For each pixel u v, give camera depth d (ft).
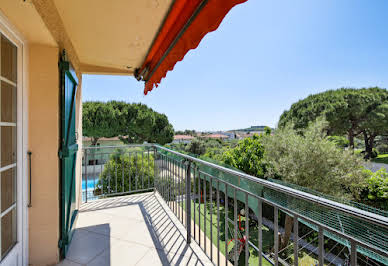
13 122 4.54
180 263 5.89
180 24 4.82
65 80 5.85
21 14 3.92
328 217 3.60
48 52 5.32
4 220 4.20
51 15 4.81
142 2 5.04
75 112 8.22
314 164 26.86
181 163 8.06
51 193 5.47
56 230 5.57
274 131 33.76
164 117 73.61
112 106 65.05
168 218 8.82
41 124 5.32
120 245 6.80
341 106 46.93
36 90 5.25
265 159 32.30
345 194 24.86
